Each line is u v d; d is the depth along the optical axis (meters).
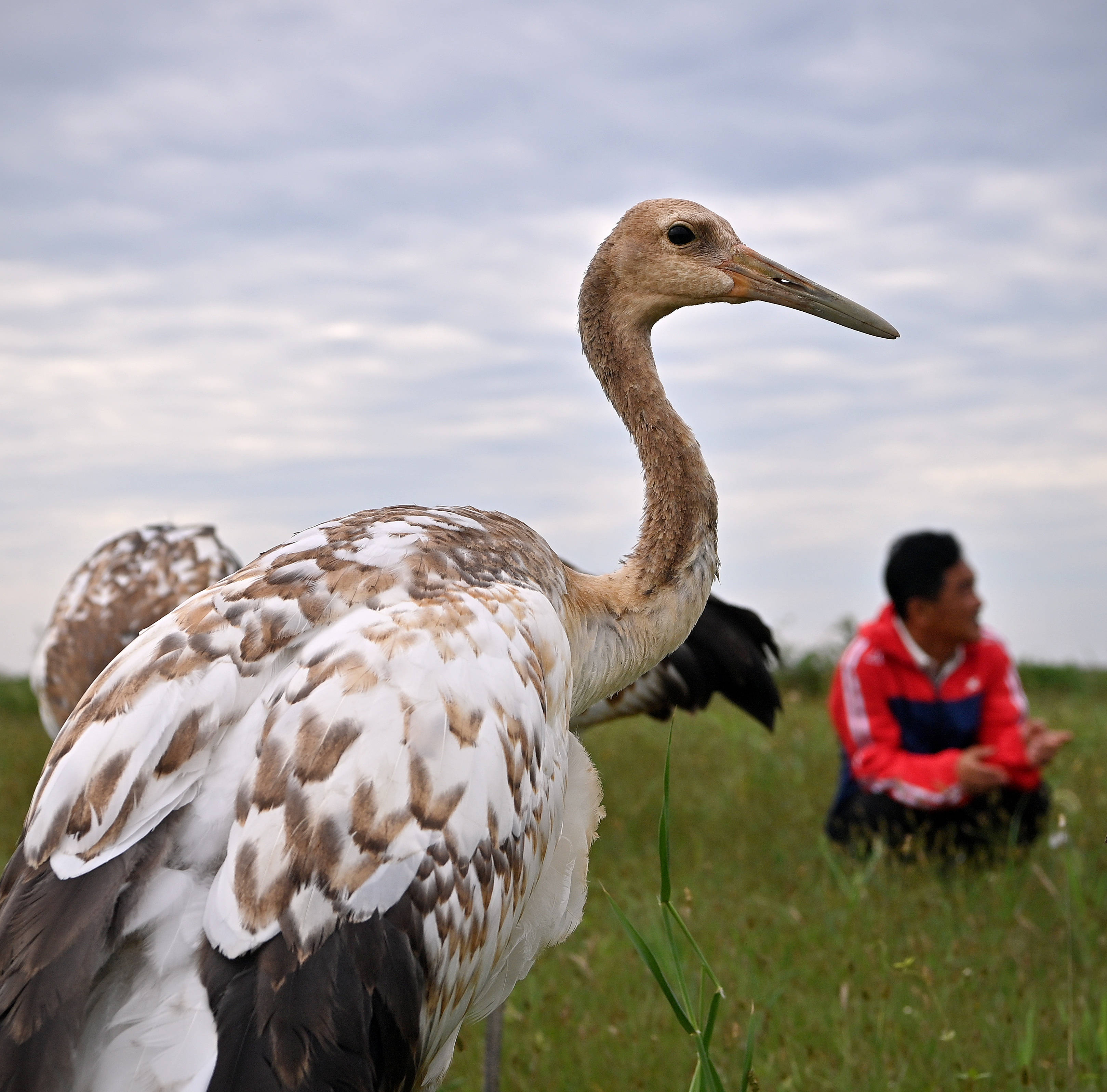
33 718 9.51
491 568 2.78
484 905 2.39
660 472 3.52
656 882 5.37
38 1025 1.99
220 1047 2.00
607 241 3.76
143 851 2.17
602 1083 3.80
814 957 4.49
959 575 5.54
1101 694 10.39
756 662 5.09
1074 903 4.85
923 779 5.48
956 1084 3.63
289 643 2.44
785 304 3.74
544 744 2.63
